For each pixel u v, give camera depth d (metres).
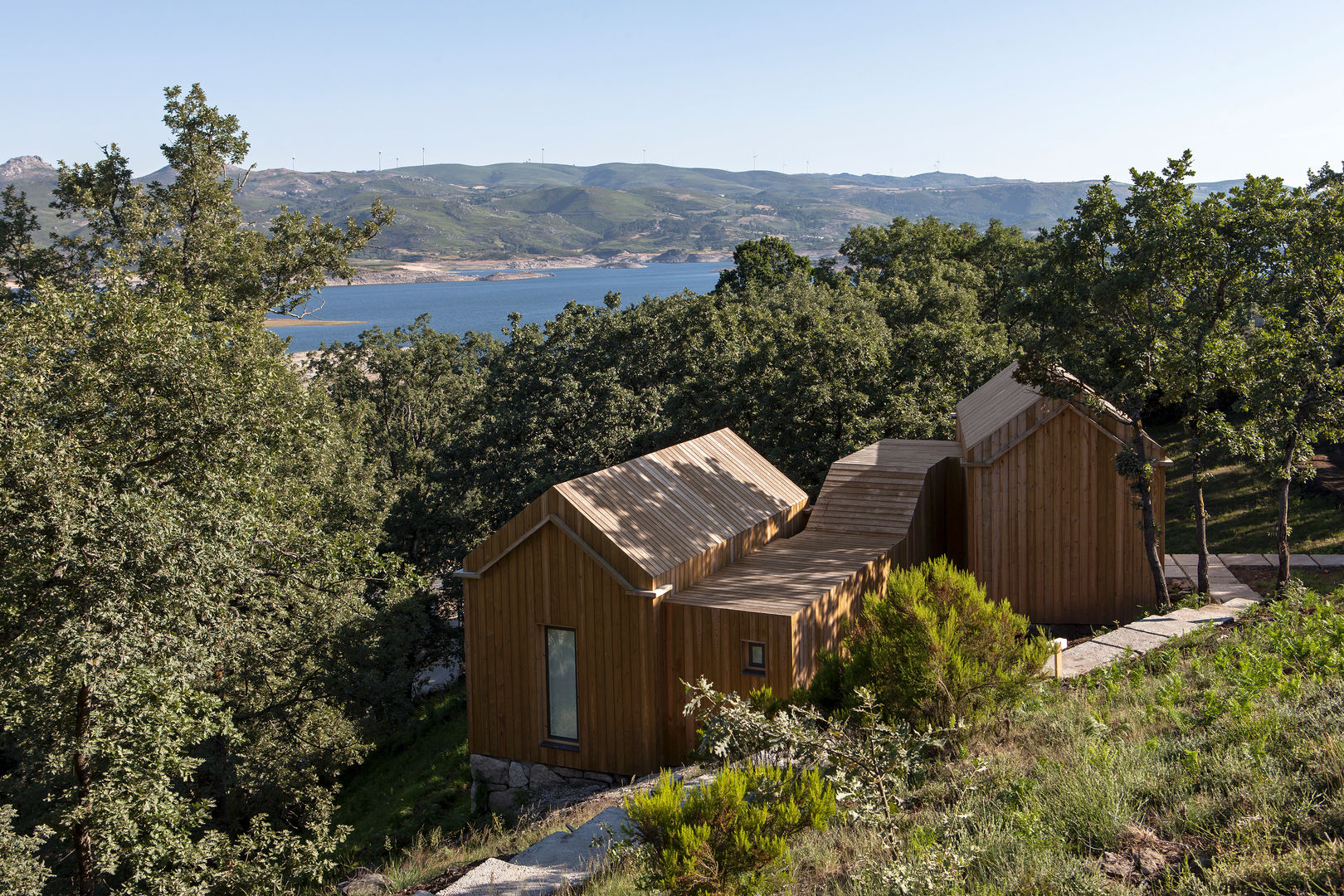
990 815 7.25
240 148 34.38
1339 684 8.90
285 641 21.45
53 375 14.00
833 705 10.64
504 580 17.44
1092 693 11.17
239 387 15.46
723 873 6.38
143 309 15.00
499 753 17.80
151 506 12.36
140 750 12.32
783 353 30.80
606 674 16.56
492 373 45.19
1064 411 19.62
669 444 34.47
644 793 6.96
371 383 61.06
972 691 9.69
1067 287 17.78
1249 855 5.83
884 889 6.18
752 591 16.81
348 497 27.75
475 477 38.53
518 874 9.25
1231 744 7.69
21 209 32.12
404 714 25.52
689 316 42.59
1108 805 6.83
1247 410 17.05
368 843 19.41
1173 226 16.31
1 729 14.16
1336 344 16.62
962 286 60.03
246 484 15.43
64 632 11.23
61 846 18.12
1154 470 19.20
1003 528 20.22
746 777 7.04
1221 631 14.52
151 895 12.88
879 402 29.28
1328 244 16.02
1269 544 22.31
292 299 36.12
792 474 29.19
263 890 14.24
